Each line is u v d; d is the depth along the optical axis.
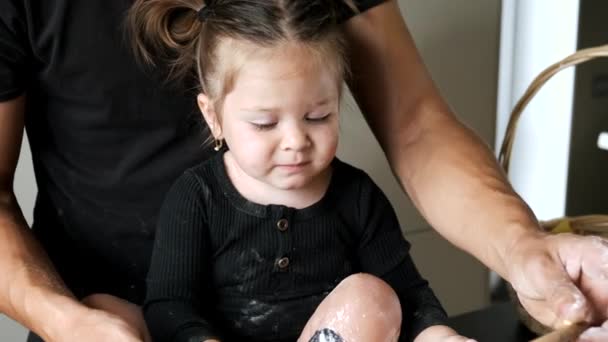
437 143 0.92
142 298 1.00
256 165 0.80
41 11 0.89
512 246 0.76
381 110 0.97
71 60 0.91
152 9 0.89
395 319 0.78
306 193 0.86
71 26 0.90
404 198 1.56
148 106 0.95
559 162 1.61
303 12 0.80
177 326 0.81
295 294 0.87
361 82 0.97
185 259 0.85
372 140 1.48
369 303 0.77
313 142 0.80
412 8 1.48
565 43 1.53
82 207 0.98
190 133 0.97
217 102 0.83
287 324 0.87
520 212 0.81
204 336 0.79
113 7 0.91
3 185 0.96
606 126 1.59
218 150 0.91
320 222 0.86
